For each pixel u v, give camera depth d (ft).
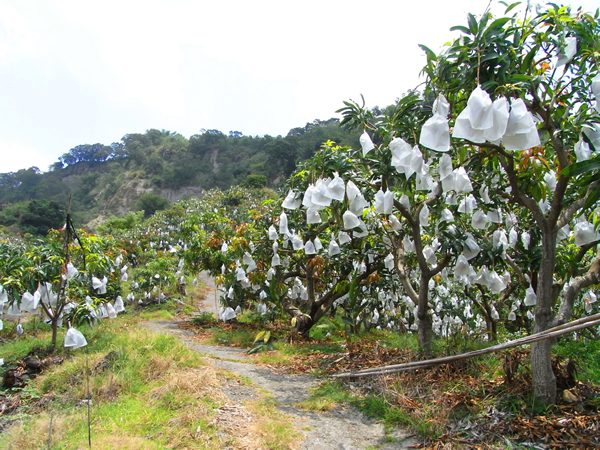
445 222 15.99
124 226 106.32
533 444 9.99
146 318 42.27
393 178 14.17
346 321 25.91
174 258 65.87
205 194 129.90
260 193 117.60
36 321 32.58
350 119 14.80
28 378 17.15
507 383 12.87
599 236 11.54
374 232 21.26
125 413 12.85
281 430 11.80
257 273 28.94
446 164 10.41
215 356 22.95
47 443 10.66
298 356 23.25
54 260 21.75
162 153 254.27
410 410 12.78
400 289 33.40
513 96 10.16
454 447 10.40
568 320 12.18
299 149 182.70
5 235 83.25
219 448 10.59
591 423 10.25
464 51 10.47
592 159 8.30
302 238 24.52
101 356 17.97
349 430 12.15
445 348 17.42
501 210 16.89
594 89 8.91
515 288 27.58
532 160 12.12
